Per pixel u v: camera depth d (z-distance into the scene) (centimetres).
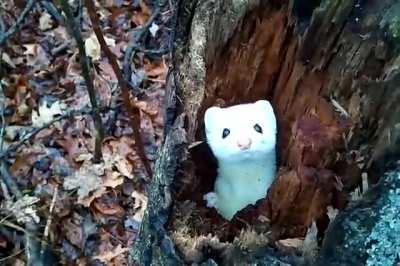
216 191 39
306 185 30
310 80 32
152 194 38
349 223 28
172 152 35
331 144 30
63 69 74
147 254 36
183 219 33
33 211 57
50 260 56
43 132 66
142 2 81
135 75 73
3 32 74
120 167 64
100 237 59
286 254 29
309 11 32
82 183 62
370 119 29
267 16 33
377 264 28
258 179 38
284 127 36
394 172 27
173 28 40
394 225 27
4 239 57
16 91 71
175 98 37
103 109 65
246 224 33
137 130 56
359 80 29
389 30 28
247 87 37
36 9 79
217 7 34
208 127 36
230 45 35
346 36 29
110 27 79
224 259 30
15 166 63
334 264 28
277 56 35
